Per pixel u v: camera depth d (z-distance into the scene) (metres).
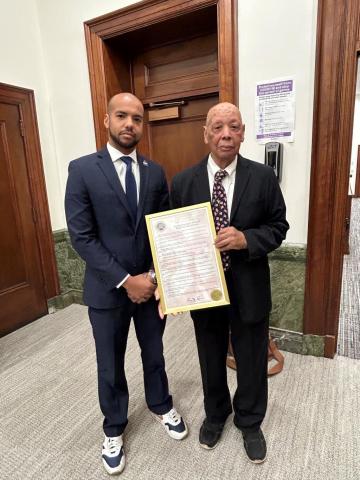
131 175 1.29
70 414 1.71
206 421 1.50
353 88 1.72
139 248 1.33
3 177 2.54
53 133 2.88
